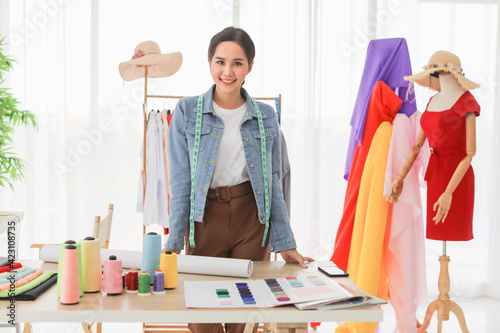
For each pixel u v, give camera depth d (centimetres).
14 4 401
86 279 147
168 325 343
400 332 293
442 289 298
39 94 405
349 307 139
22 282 149
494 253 416
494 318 365
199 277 167
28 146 403
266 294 147
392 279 297
